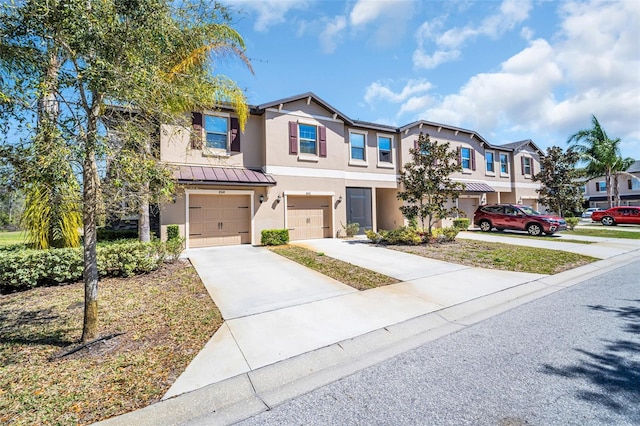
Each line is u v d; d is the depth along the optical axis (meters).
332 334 4.21
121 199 3.88
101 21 3.31
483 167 21.09
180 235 11.19
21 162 3.09
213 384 3.01
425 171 12.73
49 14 3.11
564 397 2.69
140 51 3.71
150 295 5.88
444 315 4.99
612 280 7.16
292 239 13.65
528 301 5.70
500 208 17.59
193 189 11.35
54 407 2.63
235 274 7.57
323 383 3.07
